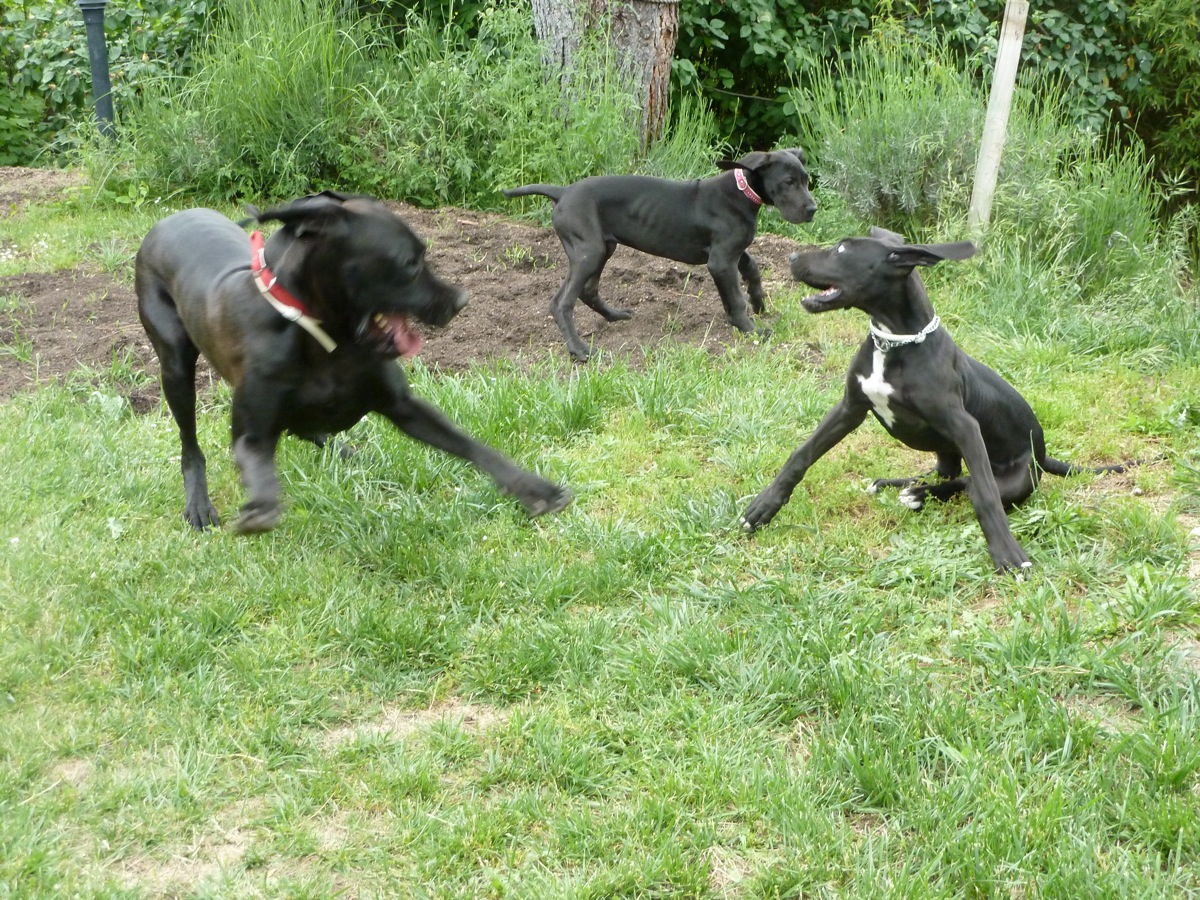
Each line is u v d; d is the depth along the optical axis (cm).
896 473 416
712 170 666
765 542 385
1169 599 353
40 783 315
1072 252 545
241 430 353
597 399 444
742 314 489
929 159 567
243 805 313
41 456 407
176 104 625
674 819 310
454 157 606
